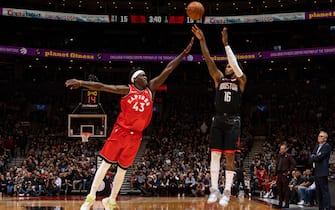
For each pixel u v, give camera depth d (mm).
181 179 23312
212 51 36812
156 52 37062
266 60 34469
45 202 16938
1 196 21688
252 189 23125
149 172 24328
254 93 36812
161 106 36719
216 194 5797
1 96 36094
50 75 38719
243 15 32656
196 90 37750
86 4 36344
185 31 35938
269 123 34031
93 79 14500
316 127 31000
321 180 11109
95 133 23516
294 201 16406
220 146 5949
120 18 33031
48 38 36812
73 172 23344
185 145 29422
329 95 35625
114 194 7258
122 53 34344
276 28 35125
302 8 35375
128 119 6914
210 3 35594
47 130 32438
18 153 28922
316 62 36281
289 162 13883
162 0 34875
